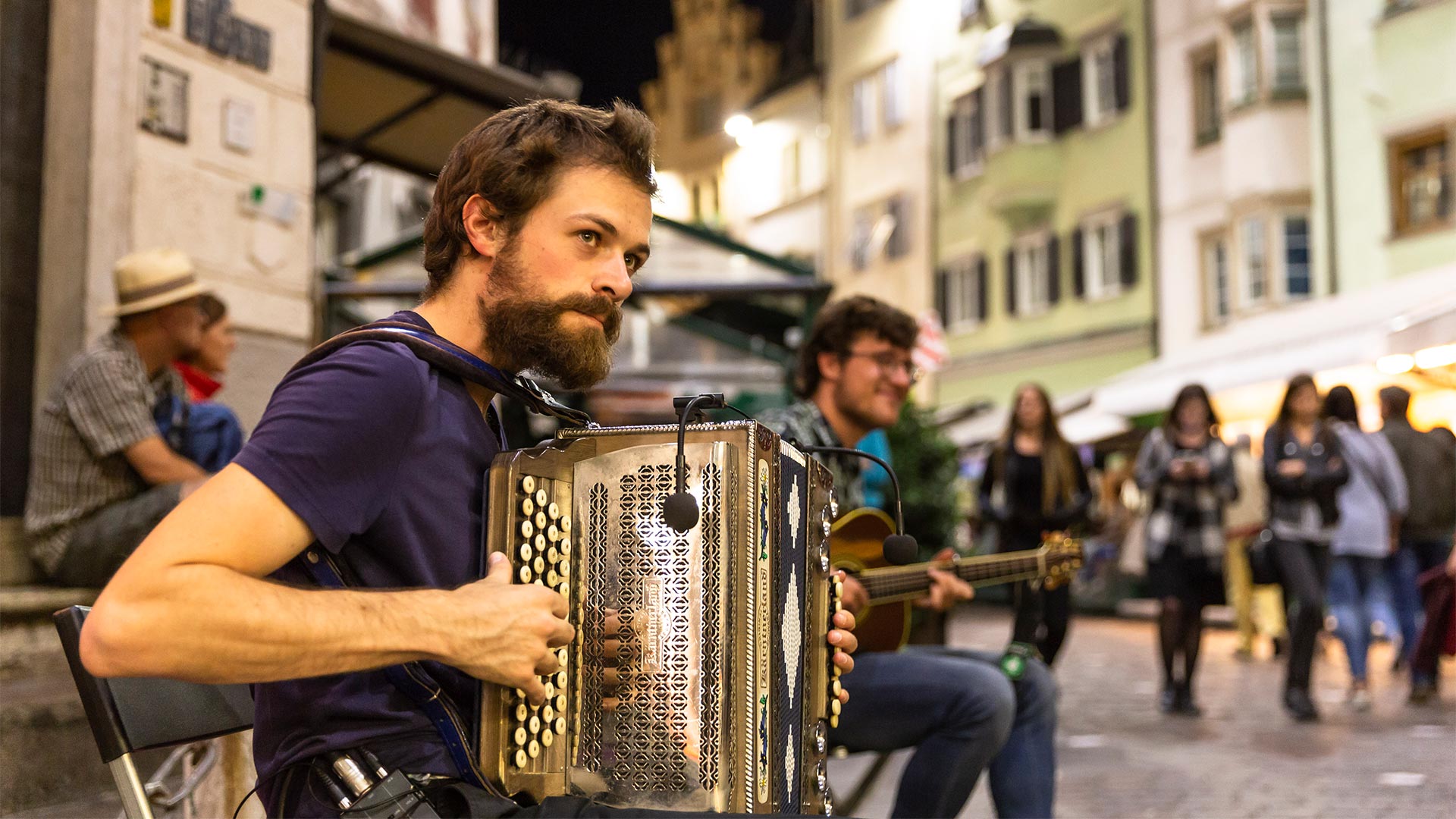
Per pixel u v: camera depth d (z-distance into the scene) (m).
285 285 6.23
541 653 1.55
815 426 3.49
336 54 7.60
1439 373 11.31
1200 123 22.45
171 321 4.21
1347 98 19.66
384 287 9.51
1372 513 7.53
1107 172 24.44
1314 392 7.20
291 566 1.58
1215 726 6.89
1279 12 20.48
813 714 1.96
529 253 1.73
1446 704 7.58
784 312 13.40
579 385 1.79
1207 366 17.28
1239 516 10.12
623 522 1.68
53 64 5.29
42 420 4.08
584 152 1.75
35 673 3.98
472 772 1.60
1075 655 11.33
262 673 1.41
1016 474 7.07
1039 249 26.09
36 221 5.28
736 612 1.66
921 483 9.00
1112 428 19.03
